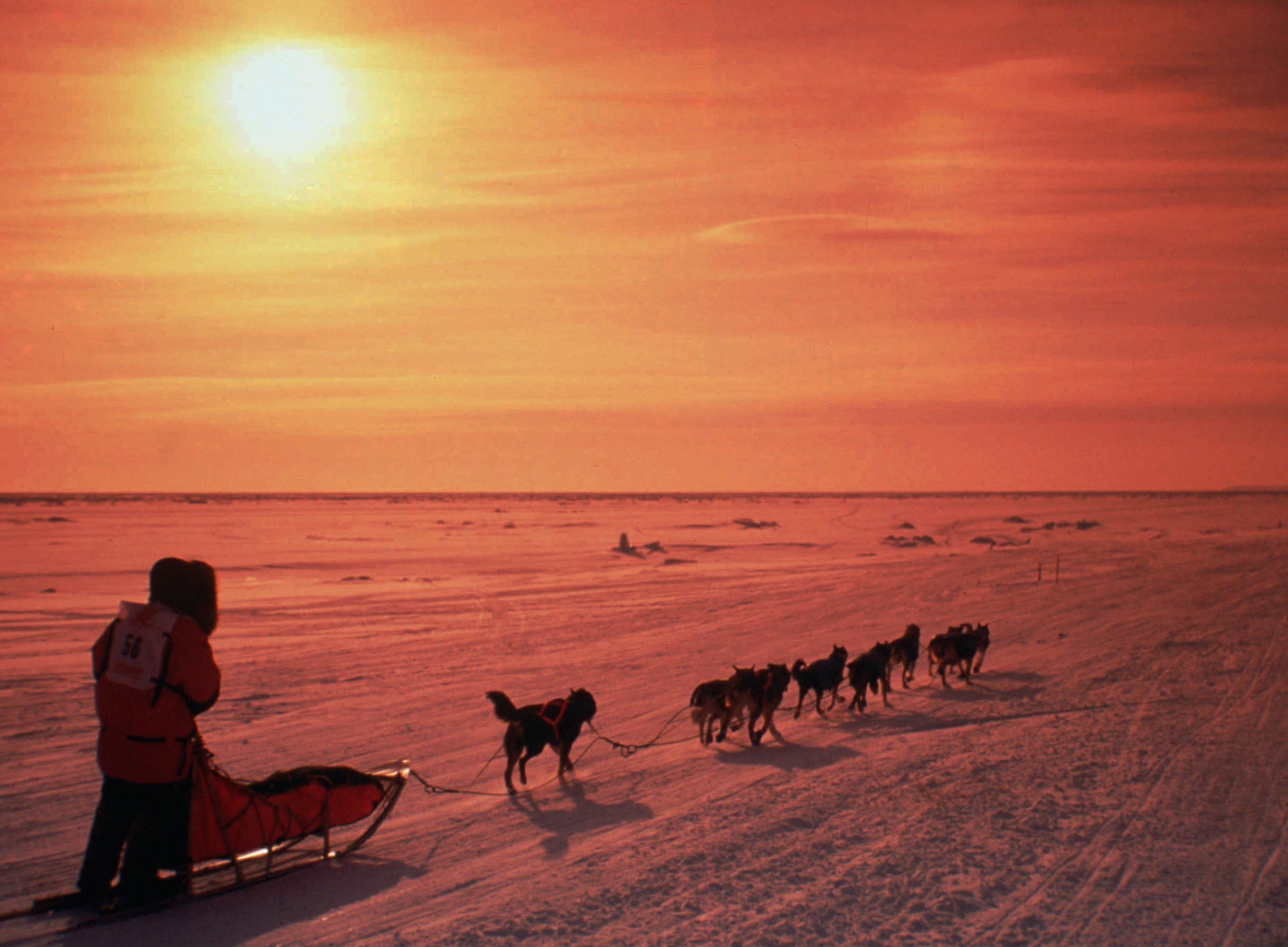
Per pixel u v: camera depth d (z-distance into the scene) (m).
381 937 5.57
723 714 11.20
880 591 30.70
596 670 16.98
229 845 6.26
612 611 26.94
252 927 5.77
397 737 11.67
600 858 6.96
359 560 48.62
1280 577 31.23
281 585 35.44
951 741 10.70
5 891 6.56
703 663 17.69
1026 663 16.59
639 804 8.54
